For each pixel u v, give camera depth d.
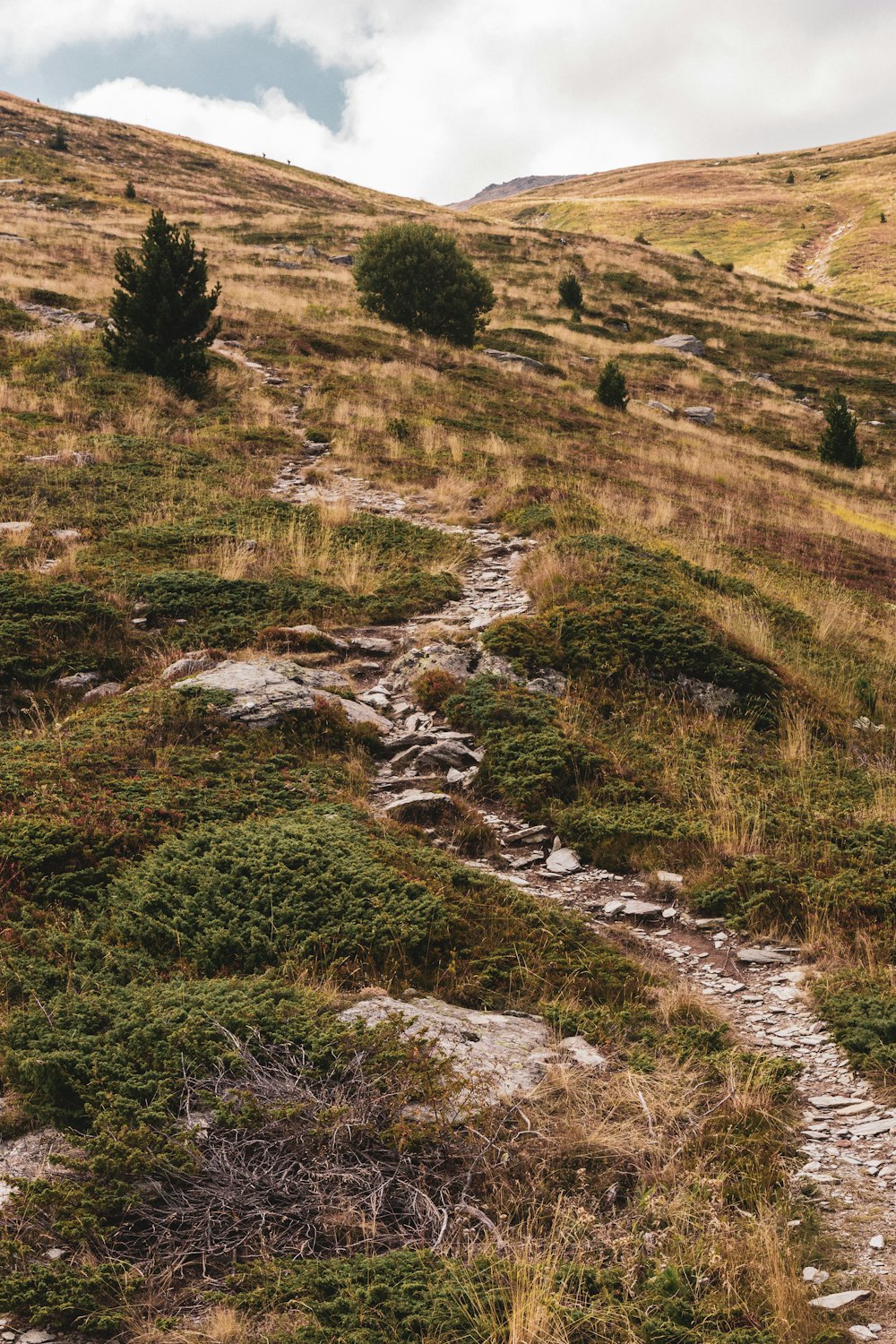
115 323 24.61
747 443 34.47
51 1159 3.85
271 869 6.34
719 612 13.18
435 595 13.28
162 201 63.69
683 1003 5.92
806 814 8.80
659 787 9.01
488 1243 3.65
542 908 6.88
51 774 7.57
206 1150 3.98
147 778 7.77
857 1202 4.23
